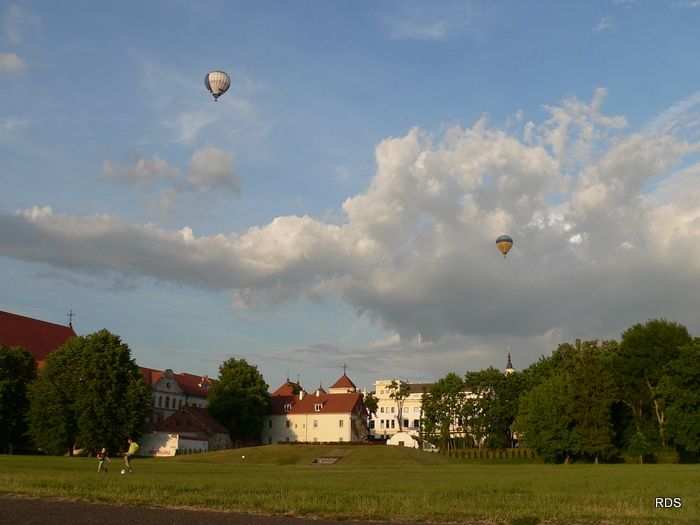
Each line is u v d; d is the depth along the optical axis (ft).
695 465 274.16
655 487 123.34
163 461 292.61
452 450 433.07
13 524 71.05
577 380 343.46
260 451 334.24
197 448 420.36
